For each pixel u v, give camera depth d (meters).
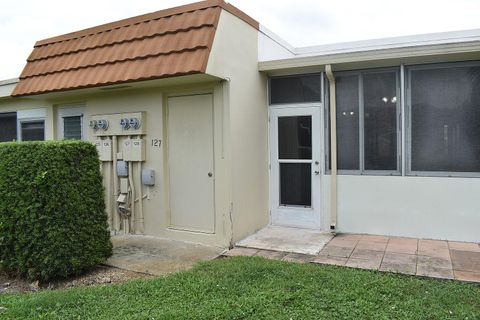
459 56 5.61
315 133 6.73
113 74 6.08
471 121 5.75
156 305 3.74
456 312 3.44
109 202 7.03
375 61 5.98
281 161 7.02
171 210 6.52
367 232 6.38
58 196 4.70
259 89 6.82
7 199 4.82
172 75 5.43
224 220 5.95
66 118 7.86
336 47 8.70
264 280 4.31
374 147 6.32
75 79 6.58
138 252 5.77
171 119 6.48
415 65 5.99
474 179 5.70
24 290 4.62
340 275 4.42
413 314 3.41
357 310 3.49
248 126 6.41
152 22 6.25
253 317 3.41
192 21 5.76
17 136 8.86
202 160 6.19
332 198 6.52
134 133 6.68
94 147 5.18
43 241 4.66
